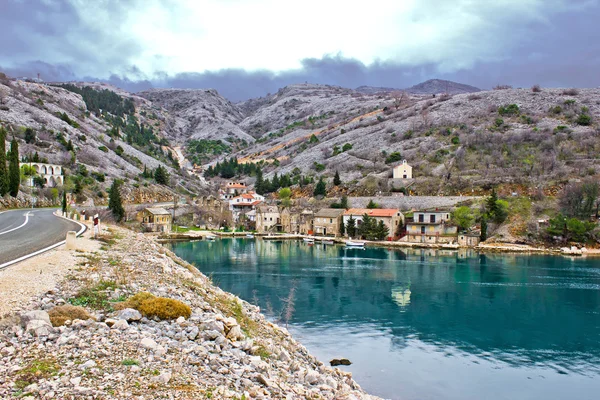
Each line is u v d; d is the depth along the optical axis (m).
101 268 27.77
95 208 106.44
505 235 116.50
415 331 49.59
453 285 71.94
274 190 196.00
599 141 161.38
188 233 138.62
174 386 13.29
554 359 42.53
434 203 140.12
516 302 61.91
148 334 17.44
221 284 70.56
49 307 18.58
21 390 11.67
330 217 140.88
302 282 72.88
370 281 74.31
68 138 189.88
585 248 107.38
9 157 110.62
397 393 34.78
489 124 199.12
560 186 130.88
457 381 37.34
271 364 19.33
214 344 18.14
